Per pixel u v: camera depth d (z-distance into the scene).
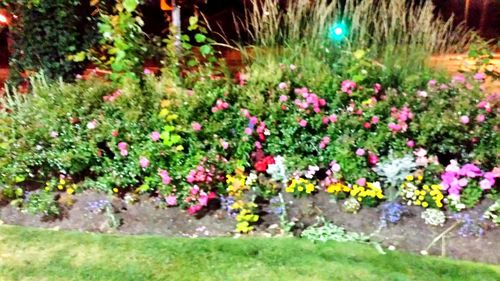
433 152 4.32
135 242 3.86
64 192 4.37
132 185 4.32
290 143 4.35
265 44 5.19
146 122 4.29
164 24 7.19
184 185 4.18
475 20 12.70
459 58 5.43
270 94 4.42
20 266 3.60
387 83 4.70
